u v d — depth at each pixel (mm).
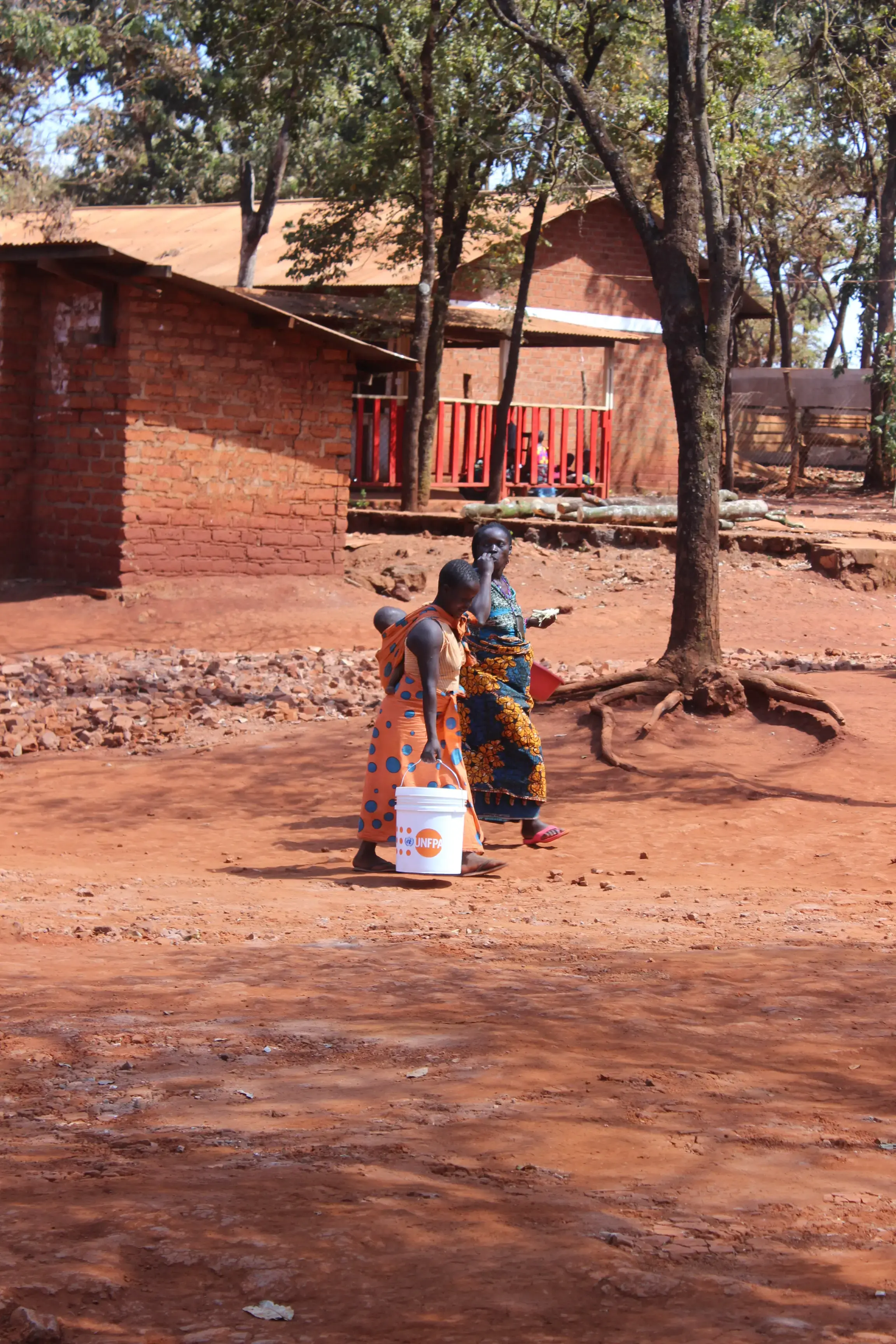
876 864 8516
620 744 12078
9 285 19203
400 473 25859
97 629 17609
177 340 18797
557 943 6211
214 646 17297
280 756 12047
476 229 26906
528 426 31312
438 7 22469
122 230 36188
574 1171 3184
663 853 9078
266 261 31844
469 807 8477
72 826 10164
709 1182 3139
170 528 19000
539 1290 2463
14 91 33438
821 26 16953
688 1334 2283
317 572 20141
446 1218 2812
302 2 23078
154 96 50906
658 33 21797
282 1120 3561
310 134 40062
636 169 27047
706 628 13023
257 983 5297
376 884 8094
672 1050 4355
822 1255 2703
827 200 42438
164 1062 4160
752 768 11516
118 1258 2570
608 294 33406
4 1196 2939
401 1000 4996
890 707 13164
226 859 8961
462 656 8203
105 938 6285
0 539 19484
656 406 34344
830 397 48438
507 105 24047
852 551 21766
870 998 5117
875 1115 3732
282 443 19734
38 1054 4219
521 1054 4211
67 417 19172
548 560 22031
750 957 5852
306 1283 2475
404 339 28438
